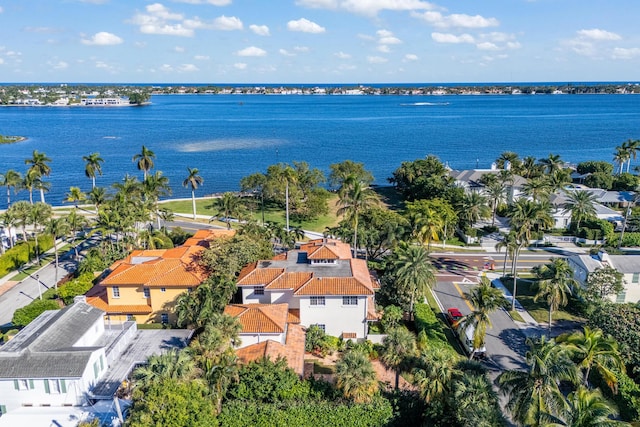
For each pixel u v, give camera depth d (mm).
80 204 122312
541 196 97500
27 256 80625
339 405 39031
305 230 102250
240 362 43406
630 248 88938
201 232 76250
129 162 196125
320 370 49188
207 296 52312
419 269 58719
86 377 40625
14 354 40875
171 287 58500
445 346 52875
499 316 63438
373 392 39594
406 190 127875
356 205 76500
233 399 39688
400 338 41312
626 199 109812
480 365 39344
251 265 60875
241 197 124125
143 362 45250
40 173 106062
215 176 169375
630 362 47594
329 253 59156
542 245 91500
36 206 82312
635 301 64500
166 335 51281
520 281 74812
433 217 76500
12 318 60219
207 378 37844
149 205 86000
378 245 80125
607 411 29688
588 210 93312
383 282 63719
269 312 50750
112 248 78750
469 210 94125
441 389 36781
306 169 130625
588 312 58969
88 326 46844
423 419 38938
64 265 80562
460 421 34281
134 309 59531
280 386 39562
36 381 39812
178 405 32219
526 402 34156
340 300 54750
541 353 35438
